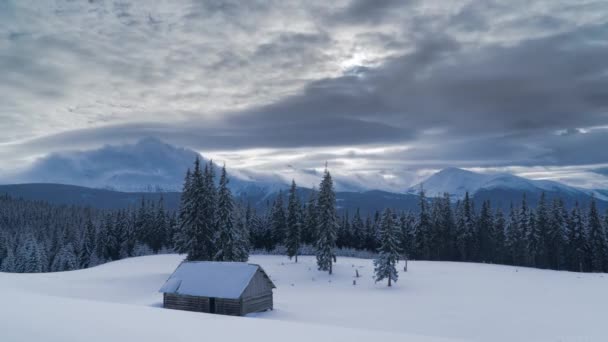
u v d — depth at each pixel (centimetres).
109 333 1191
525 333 2709
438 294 4481
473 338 2586
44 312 1504
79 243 10381
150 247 10144
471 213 9506
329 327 1509
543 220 8244
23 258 8556
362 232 11081
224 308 3269
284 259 7819
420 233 9162
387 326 2923
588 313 3384
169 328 1322
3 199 18250
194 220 5481
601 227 7931
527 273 6291
